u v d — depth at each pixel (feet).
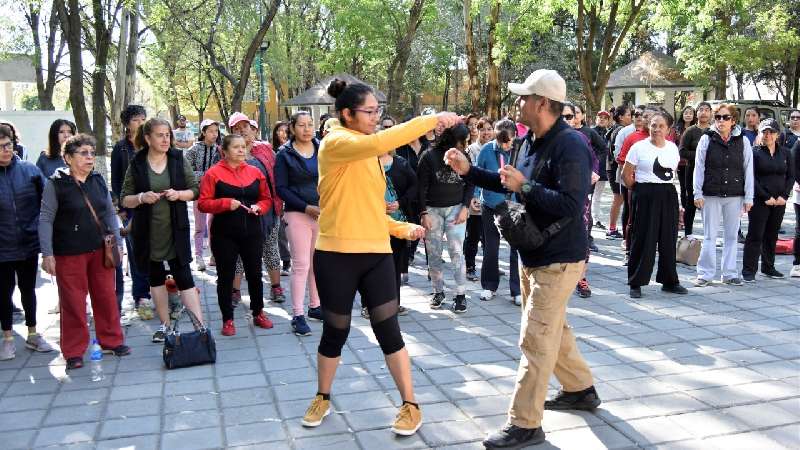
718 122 23.81
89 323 21.17
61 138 21.34
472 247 26.48
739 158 23.88
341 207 12.60
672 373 16.01
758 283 24.95
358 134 12.60
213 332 20.08
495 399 14.71
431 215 21.48
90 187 17.19
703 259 24.67
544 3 66.03
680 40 83.15
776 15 79.56
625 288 24.47
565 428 13.16
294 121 19.60
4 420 14.10
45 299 24.81
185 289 18.04
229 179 19.12
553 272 12.22
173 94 110.01
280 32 107.76
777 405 14.14
